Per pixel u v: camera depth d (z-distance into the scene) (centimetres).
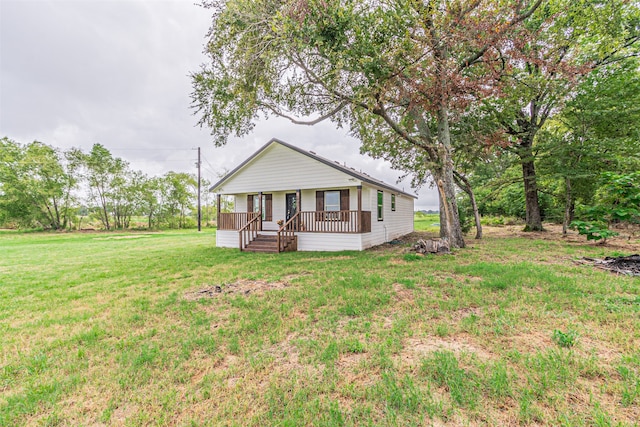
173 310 448
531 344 289
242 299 486
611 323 331
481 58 871
